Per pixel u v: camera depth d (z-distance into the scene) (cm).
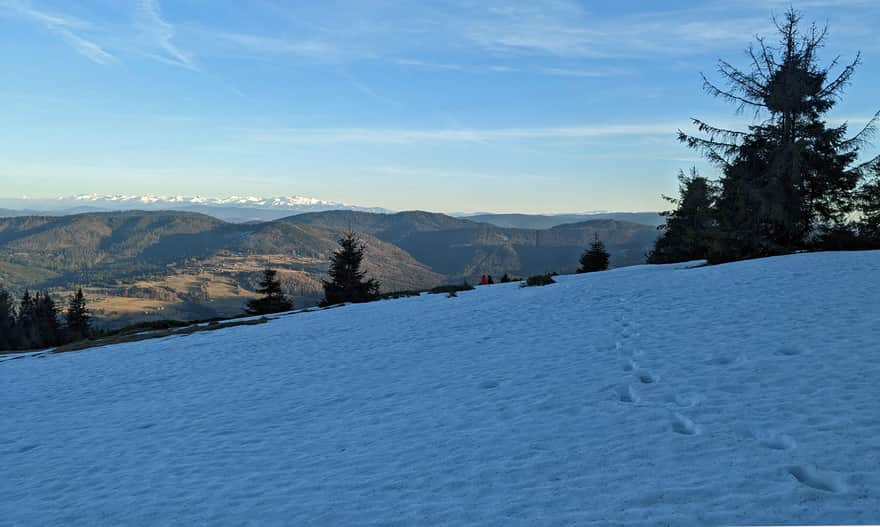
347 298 6222
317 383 1059
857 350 782
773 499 400
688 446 520
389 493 498
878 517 364
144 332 3159
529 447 572
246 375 1244
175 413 952
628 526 385
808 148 2809
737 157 3125
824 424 529
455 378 942
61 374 1661
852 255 1984
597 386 775
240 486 561
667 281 1923
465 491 482
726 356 841
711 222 4206
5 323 9594
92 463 710
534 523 406
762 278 1659
